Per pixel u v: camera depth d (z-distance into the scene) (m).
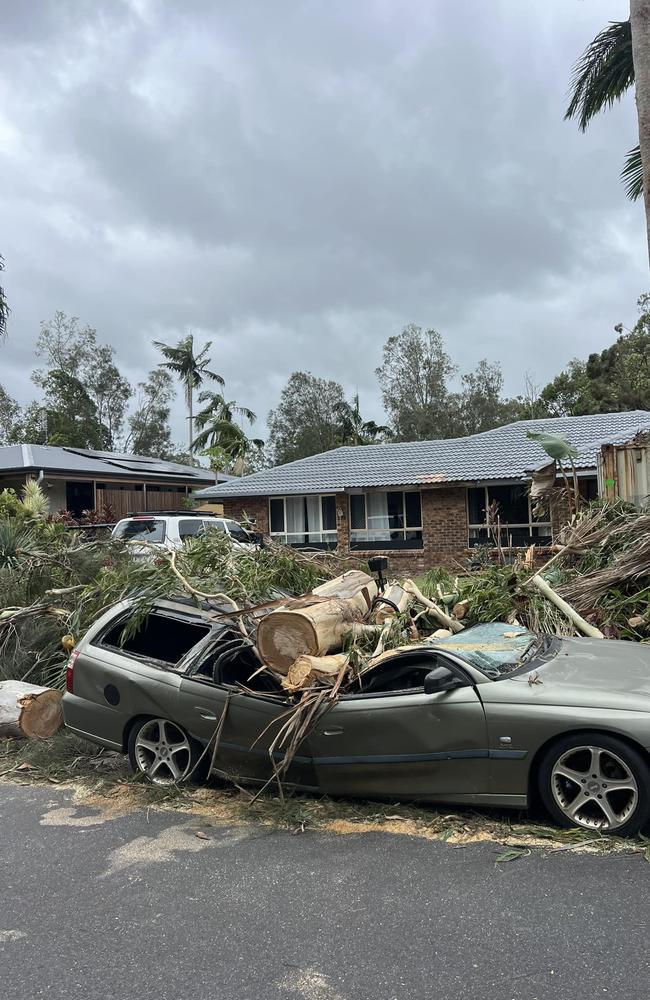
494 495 21.75
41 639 7.99
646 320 42.03
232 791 5.35
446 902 3.58
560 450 9.89
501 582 7.85
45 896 3.93
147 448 58.50
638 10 10.90
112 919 3.64
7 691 7.02
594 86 14.66
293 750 4.68
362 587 6.06
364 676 5.05
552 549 9.45
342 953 3.21
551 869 3.83
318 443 59.91
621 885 3.61
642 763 4.04
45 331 53.78
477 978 2.96
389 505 23.09
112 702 5.71
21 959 3.32
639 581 7.86
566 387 48.78
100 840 4.65
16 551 9.52
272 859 4.22
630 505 9.22
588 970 2.96
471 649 4.91
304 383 61.94
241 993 2.97
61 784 5.82
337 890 3.79
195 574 6.52
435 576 9.90
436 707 4.52
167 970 3.17
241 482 25.45
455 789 4.49
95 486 29.66
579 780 4.22
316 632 4.99
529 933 3.25
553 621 7.37
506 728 4.33
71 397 52.72
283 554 7.68
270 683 5.58
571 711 4.21
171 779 5.54
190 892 3.88
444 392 59.84
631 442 10.40
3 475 27.39
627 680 4.52
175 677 5.43
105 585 7.20
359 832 4.50
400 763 4.62
